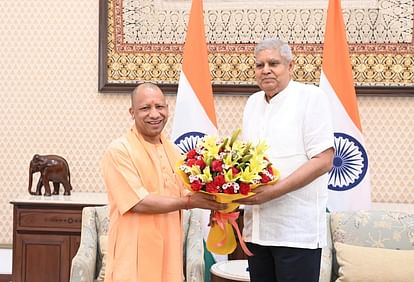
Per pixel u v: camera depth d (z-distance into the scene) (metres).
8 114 5.21
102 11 5.06
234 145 2.66
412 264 3.72
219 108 5.03
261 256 2.96
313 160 2.79
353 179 4.37
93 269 3.95
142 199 2.74
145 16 5.04
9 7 5.19
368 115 4.87
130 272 2.75
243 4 4.93
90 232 4.11
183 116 4.51
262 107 2.96
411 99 4.83
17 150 5.21
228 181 2.59
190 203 2.73
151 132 2.83
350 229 3.96
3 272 5.19
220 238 3.00
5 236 5.22
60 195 4.84
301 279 2.84
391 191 4.86
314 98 2.84
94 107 5.14
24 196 4.88
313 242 2.83
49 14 5.16
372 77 4.84
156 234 2.78
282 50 2.86
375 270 3.71
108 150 2.84
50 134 5.18
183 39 5.02
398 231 3.92
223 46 4.96
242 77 4.96
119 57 5.08
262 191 2.70
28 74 5.18
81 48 5.14
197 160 2.67
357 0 4.82
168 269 2.82
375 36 4.82
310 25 4.87
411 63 4.80
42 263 4.54
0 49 5.20
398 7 4.79
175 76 5.04
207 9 4.97
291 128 2.84
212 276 3.94
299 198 2.82
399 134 4.84
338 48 4.44
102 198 4.69
